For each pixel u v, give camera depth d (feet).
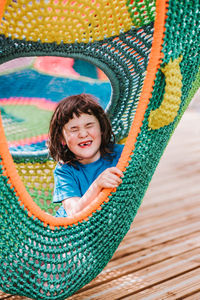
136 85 4.94
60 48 4.00
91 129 4.81
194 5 3.37
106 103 5.32
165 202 8.09
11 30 3.68
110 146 5.23
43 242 3.45
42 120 5.61
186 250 5.75
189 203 8.00
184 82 3.67
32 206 3.36
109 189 3.67
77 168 5.08
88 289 4.73
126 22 4.02
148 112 3.50
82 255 3.70
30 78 5.16
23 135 5.68
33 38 3.80
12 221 3.28
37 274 3.49
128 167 3.61
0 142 3.13
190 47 3.50
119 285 4.80
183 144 14.46
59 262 3.56
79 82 5.32
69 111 4.72
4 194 3.20
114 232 3.85
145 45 4.40
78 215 3.67
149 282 4.86
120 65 4.59
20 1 3.46
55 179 5.06
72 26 3.80
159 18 3.28
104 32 4.04
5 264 3.51
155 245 5.96
